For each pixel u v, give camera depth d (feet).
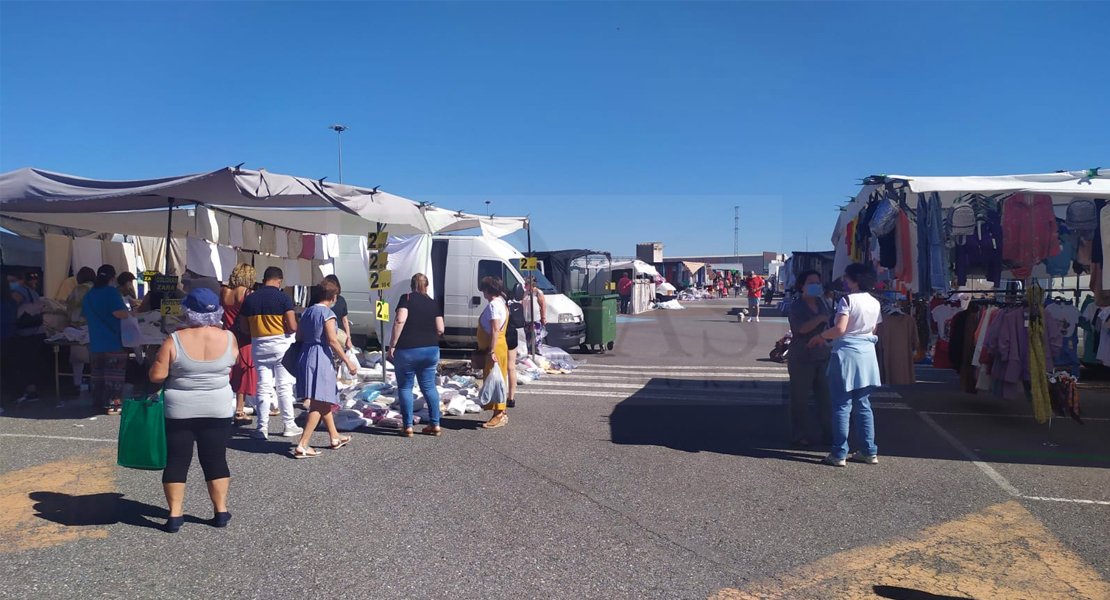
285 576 12.73
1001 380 25.03
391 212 28.86
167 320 28.12
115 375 25.95
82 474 18.78
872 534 14.94
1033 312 24.11
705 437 23.63
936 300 33.22
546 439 23.17
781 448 22.16
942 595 12.21
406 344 23.16
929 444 22.74
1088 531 15.14
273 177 23.95
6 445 21.56
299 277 38.55
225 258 31.01
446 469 19.51
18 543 14.07
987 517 15.97
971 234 26.94
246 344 24.49
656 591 12.26
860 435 20.33
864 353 19.83
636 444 22.56
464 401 27.53
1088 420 26.30
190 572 12.85
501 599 11.91
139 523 15.20
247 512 15.96
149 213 33.60
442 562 13.37
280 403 23.07
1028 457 21.07
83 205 27.96
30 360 28.48
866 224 27.73
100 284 25.59
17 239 34.40
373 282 32.17
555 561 13.46
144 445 14.47
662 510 16.33
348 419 24.61
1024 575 13.00
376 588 12.28
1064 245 27.78
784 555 13.84
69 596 11.87
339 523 15.34
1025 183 22.07
